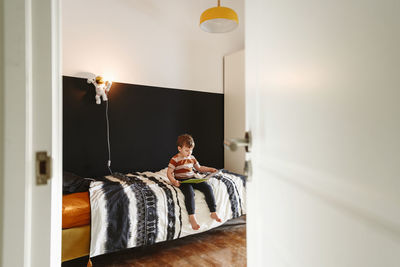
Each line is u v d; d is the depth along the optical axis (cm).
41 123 57
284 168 52
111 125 319
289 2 49
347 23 33
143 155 344
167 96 364
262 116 63
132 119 335
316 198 41
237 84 388
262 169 64
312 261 42
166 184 242
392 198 26
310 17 41
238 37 433
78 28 297
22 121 54
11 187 53
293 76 47
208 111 401
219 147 412
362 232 31
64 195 210
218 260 199
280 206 54
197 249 217
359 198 31
